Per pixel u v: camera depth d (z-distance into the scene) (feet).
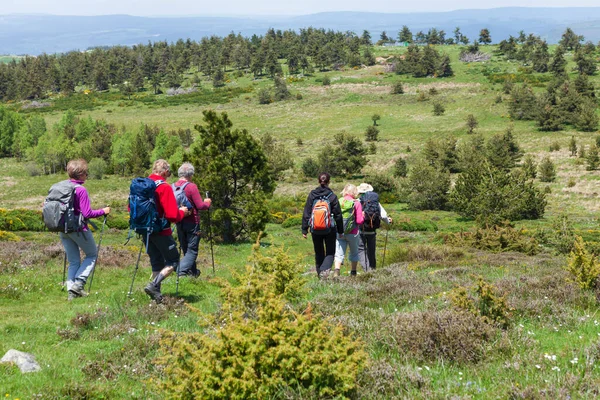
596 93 464.24
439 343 18.29
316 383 13.56
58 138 326.85
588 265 27.63
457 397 13.67
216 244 95.71
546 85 508.94
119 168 310.04
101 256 49.34
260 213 96.63
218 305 25.81
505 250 76.89
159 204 27.53
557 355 17.28
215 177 93.61
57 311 27.94
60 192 29.30
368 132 367.25
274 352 13.56
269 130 426.51
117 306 27.68
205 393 13.01
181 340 14.97
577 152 292.61
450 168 275.18
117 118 522.06
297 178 275.80
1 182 281.33
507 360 16.89
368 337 19.47
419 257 58.13
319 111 489.26
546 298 25.66
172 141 325.83
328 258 35.65
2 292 31.94
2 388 16.03
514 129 375.25
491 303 21.72
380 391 14.60
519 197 148.66
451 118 422.00
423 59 613.93
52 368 18.13
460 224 151.64
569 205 193.06
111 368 18.02
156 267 29.53
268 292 15.23
